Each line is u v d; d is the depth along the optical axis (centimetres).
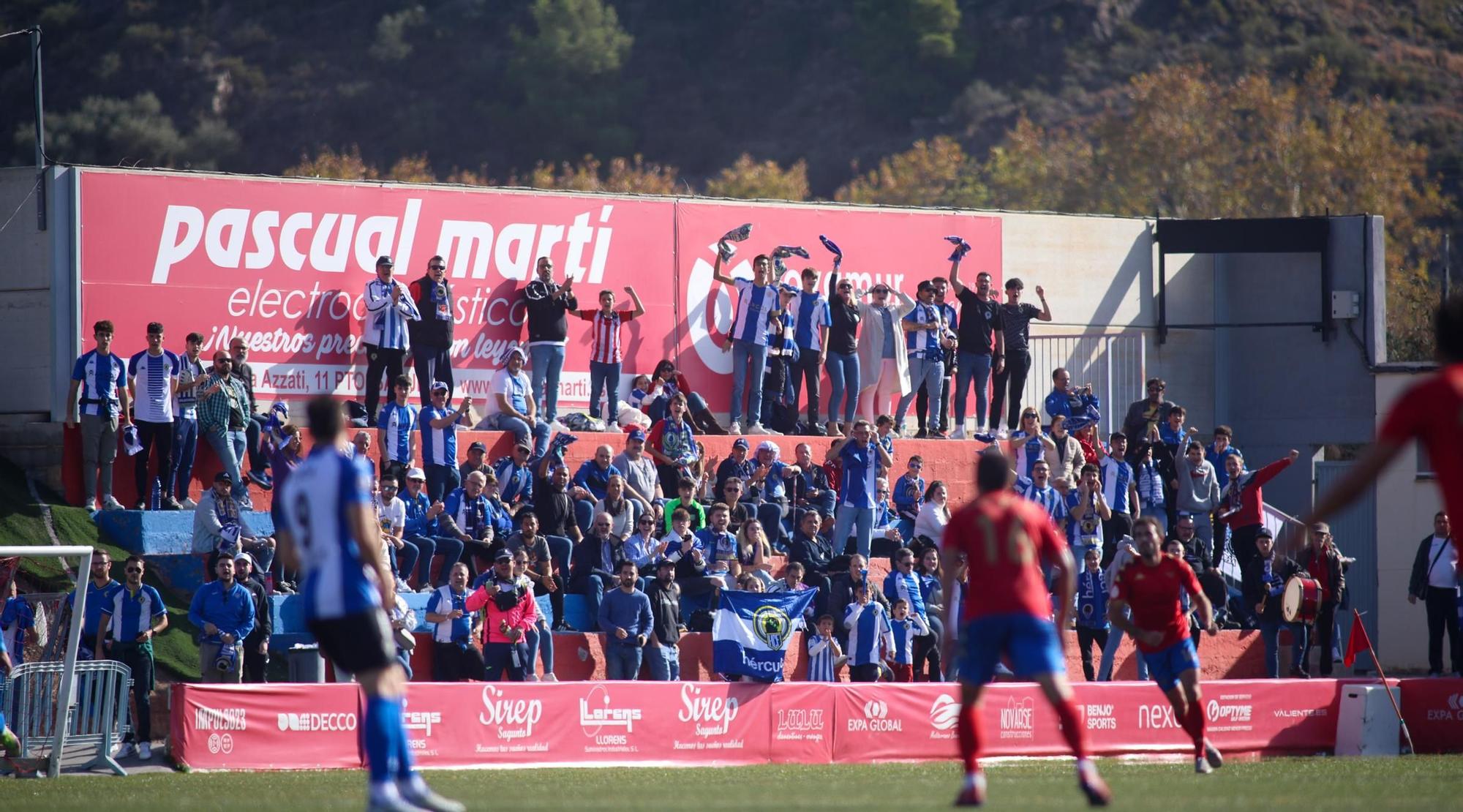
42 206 7669
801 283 9562
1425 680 6756
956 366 9144
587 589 6919
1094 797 2897
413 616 6144
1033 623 2962
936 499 7931
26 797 3825
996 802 3089
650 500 7475
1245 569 8119
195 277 7956
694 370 9231
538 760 5578
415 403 8419
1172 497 8412
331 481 2739
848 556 7412
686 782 4291
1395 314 18238
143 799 3669
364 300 8012
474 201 8688
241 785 4344
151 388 7225
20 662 5522
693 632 7000
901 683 6294
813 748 6047
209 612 5978
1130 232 10800
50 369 7644
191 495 7538
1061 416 8594
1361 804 3103
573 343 8850
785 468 8000
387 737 2719
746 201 9438
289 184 8219
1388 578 10094
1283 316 10925
